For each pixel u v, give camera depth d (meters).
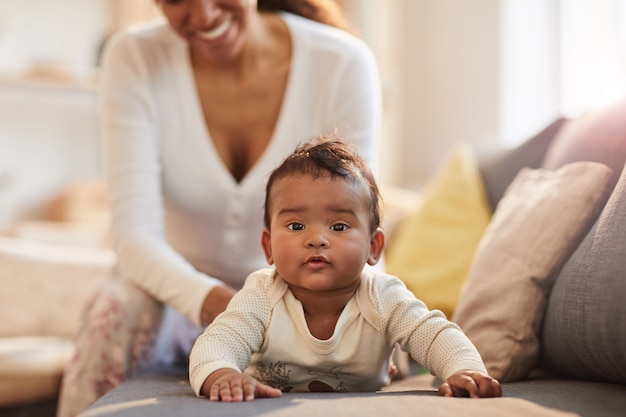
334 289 1.24
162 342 1.75
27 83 3.89
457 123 3.81
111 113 1.83
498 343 1.39
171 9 1.67
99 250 3.07
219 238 1.86
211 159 1.82
